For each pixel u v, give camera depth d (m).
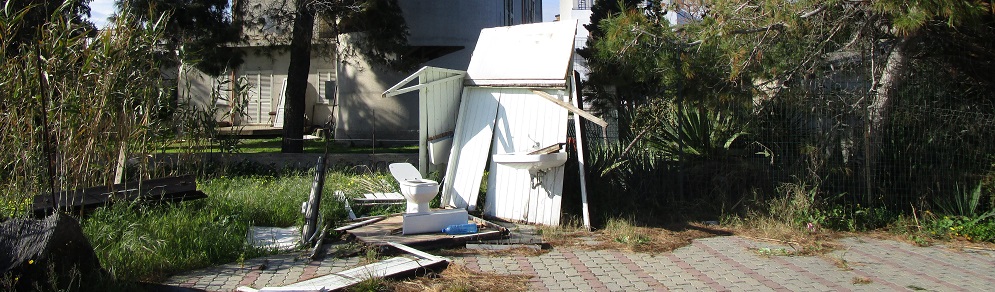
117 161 8.57
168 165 11.09
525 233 8.18
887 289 6.18
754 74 9.34
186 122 10.49
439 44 17.75
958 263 7.39
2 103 7.79
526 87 9.21
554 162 8.40
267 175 12.35
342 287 5.50
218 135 11.96
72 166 8.12
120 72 8.34
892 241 8.45
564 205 8.88
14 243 5.04
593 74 10.39
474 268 6.48
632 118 10.23
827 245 8.02
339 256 6.70
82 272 5.20
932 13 7.87
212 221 7.47
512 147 9.20
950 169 9.44
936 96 9.60
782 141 9.62
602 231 8.35
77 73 8.21
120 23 8.52
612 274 6.41
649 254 7.29
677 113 9.94
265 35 15.98
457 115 10.00
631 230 8.22
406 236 7.43
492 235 7.66
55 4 10.48
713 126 9.93
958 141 9.51
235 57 14.64
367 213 9.12
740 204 9.34
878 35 9.40
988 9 8.27
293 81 15.41
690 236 8.28
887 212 9.27
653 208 9.50
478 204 9.66
